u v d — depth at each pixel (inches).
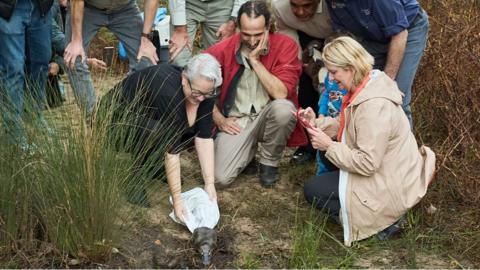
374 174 145.8
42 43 177.6
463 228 156.5
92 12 189.9
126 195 145.9
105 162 136.3
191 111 155.8
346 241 149.2
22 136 139.8
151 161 149.7
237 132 176.7
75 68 182.5
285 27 187.5
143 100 152.5
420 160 150.4
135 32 196.2
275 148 175.8
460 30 179.9
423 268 142.4
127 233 145.5
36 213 140.3
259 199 171.9
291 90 175.3
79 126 137.3
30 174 136.7
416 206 164.4
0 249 137.9
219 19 203.6
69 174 133.6
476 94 174.4
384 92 144.7
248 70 175.3
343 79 147.5
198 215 153.9
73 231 135.3
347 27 168.1
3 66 166.6
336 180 154.3
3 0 161.0
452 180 170.7
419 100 194.2
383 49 169.5
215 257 145.4
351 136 148.2
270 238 153.4
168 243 148.7
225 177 174.6
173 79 151.9
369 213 146.7
